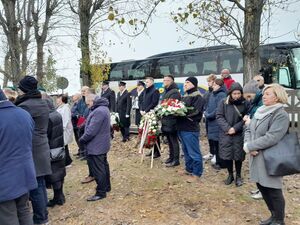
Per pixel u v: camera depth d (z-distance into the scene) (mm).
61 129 6285
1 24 14633
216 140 7672
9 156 4020
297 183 7031
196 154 7191
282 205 4926
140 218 5734
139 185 7113
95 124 6234
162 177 7461
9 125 4027
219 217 5617
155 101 9547
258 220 5457
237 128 6395
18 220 4172
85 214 6043
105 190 6566
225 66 17766
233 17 9383
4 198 3963
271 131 4762
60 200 6504
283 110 4848
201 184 6953
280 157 4707
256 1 9539
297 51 14781
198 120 7168
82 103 9758
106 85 12852
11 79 15008
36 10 16234
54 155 6199
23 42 15992
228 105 6523
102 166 6449
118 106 11398
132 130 13148
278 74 14727
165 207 6043
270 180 4840
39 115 5316
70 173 8383
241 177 7121
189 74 19219
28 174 4180
